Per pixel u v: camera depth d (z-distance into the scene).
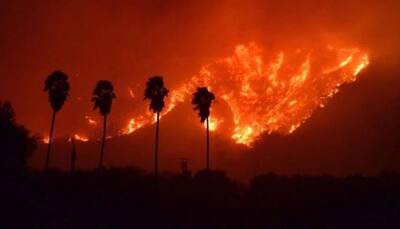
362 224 51.28
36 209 50.38
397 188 68.44
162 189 68.81
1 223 45.16
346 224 51.44
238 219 54.94
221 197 66.12
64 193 59.78
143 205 59.12
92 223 49.16
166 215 55.06
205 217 55.31
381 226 50.25
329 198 63.38
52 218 48.91
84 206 55.25
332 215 55.78
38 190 57.62
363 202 60.88
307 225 52.00
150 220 52.69
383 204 59.59
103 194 62.25
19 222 46.16
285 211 58.03
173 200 62.41
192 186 72.38
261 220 54.47
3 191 52.88
